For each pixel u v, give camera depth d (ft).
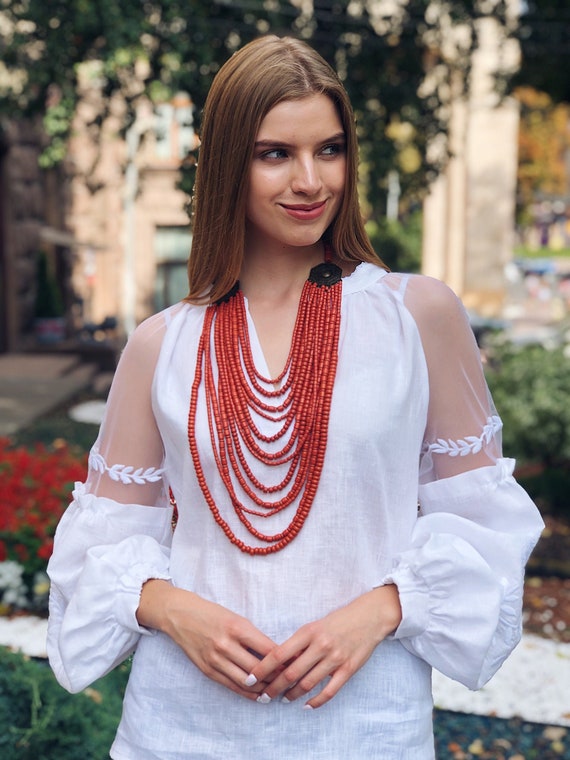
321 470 4.81
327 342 4.95
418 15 26.25
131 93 23.97
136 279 64.49
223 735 4.87
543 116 31.65
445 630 4.85
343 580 4.88
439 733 11.56
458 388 5.20
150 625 5.08
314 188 4.86
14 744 7.78
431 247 68.03
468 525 5.03
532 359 20.65
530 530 5.16
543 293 131.95
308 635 4.63
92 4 21.43
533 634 14.62
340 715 4.81
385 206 28.53
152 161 61.82
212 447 4.95
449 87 27.94
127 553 5.23
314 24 25.88
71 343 51.65
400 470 4.95
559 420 19.63
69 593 5.38
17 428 30.17
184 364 5.17
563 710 12.12
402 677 4.93
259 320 5.22
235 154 4.93
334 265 5.24
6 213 47.55
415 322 5.06
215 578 4.98
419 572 4.86
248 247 5.35
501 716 11.98
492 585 4.88
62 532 5.49
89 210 63.98
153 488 5.55
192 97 23.21
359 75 26.73
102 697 9.00
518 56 27.71
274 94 4.80
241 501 4.93
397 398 4.85
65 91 23.17
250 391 4.99
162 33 22.44
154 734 5.00
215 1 23.86
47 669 8.55
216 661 4.69
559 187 155.84
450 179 66.95
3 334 48.11
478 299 67.92
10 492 15.70
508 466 5.27
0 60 24.04
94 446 5.62
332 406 4.84
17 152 48.47
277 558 4.86
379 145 27.22
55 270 58.65
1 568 14.46
